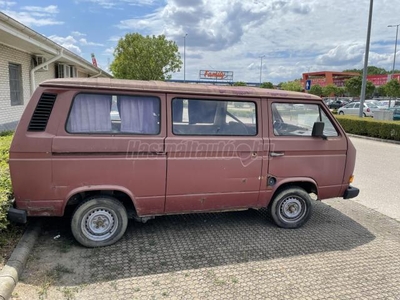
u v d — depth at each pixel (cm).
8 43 948
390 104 2697
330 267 341
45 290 282
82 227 356
